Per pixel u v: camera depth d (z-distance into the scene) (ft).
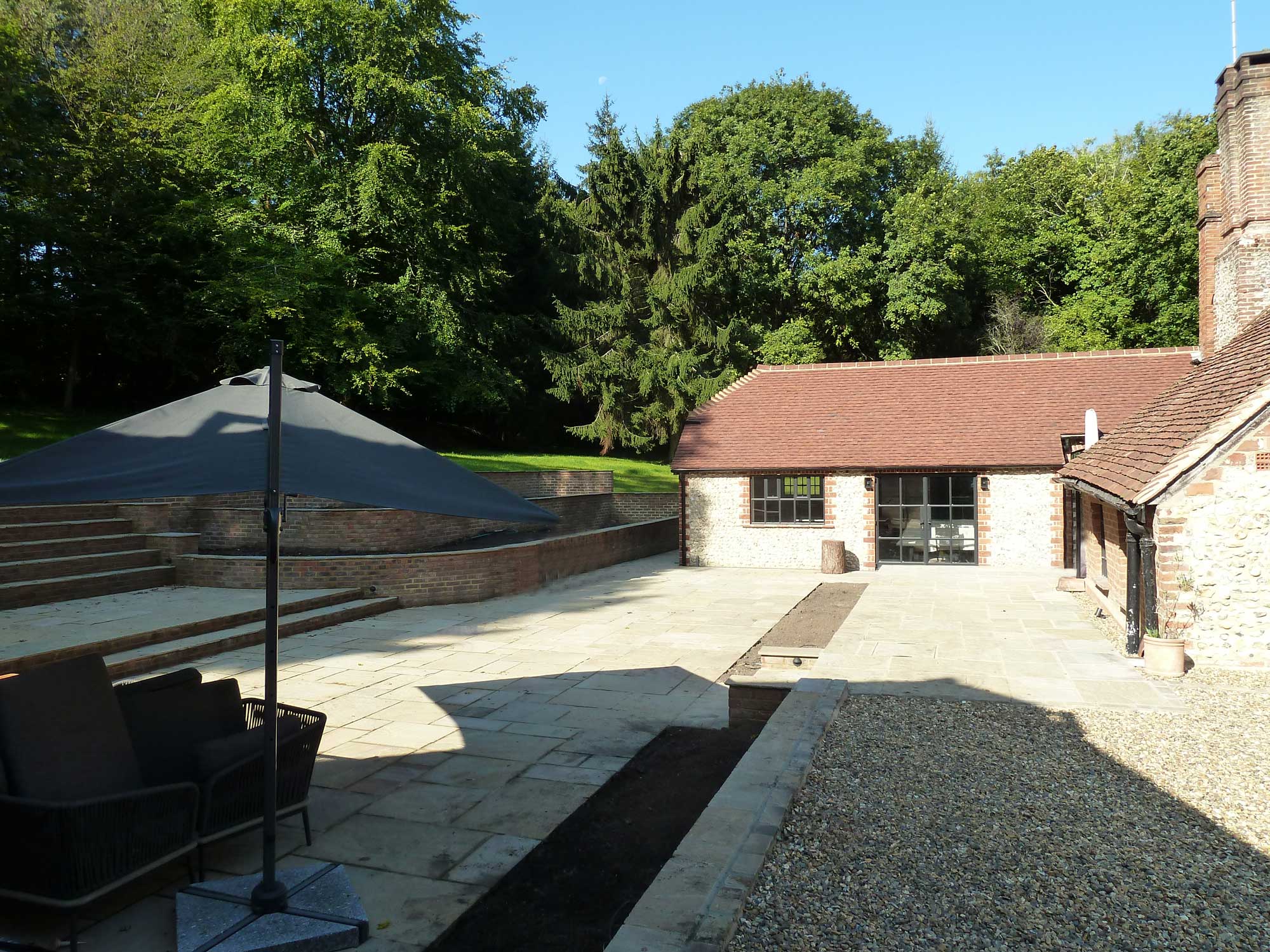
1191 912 14.43
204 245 91.45
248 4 84.74
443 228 96.12
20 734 14.32
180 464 14.42
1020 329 138.10
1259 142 57.41
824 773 21.11
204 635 38.88
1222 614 32.99
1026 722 25.48
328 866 16.67
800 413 79.71
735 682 27.94
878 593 56.90
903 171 147.33
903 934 13.78
